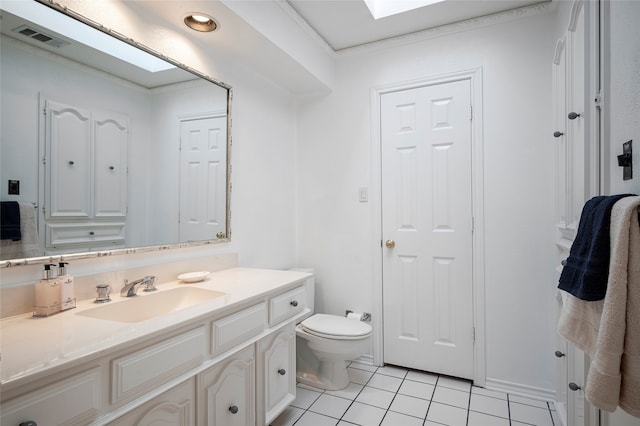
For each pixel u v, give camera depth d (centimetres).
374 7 221
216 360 125
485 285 221
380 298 253
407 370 245
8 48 109
